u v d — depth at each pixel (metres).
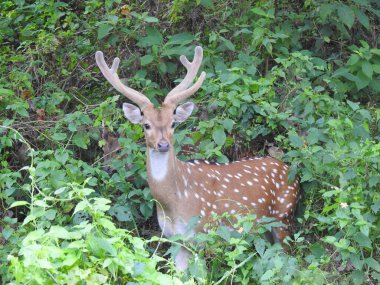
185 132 12.39
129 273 8.69
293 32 14.66
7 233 10.94
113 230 8.84
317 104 12.91
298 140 12.19
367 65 13.97
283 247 12.34
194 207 11.52
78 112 12.59
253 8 14.70
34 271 8.20
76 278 8.30
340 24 14.76
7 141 12.20
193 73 11.96
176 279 8.81
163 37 14.84
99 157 12.89
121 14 14.70
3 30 15.45
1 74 13.99
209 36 14.30
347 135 12.38
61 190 9.25
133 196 12.23
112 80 11.59
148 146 11.30
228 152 13.41
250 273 10.45
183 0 14.34
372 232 11.02
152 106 11.37
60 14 14.97
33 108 13.41
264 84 13.04
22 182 12.66
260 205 12.09
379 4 15.45
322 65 14.16
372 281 10.80
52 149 12.87
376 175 11.20
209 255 10.86
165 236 11.73
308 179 12.05
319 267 10.81
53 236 8.56
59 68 14.43
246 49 14.30
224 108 13.02
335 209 11.16
